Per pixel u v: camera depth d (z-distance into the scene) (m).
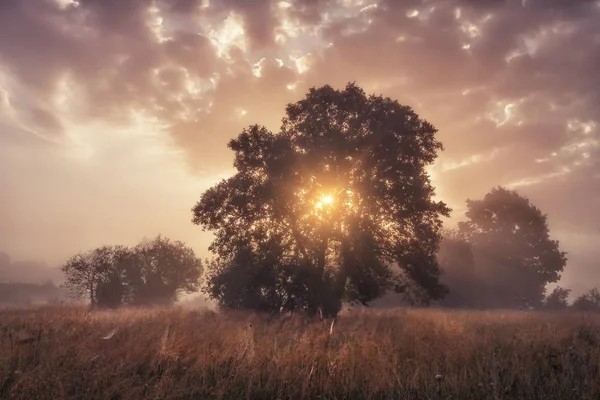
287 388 6.93
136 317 14.07
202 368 7.55
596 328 13.23
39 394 6.20
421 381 7.26
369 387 7.04
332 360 8.05
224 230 31.36
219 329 11.27
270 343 9.50
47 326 10.41
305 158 30.03
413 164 31.67
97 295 39.91
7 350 7.76
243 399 6.78
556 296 79.56
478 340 10.08
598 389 6.82
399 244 32.03
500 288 78.31
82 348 8.17
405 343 9.66
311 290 29.80
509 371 7.61
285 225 31.09
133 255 42.03
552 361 8.27
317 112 32.22
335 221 31.20
